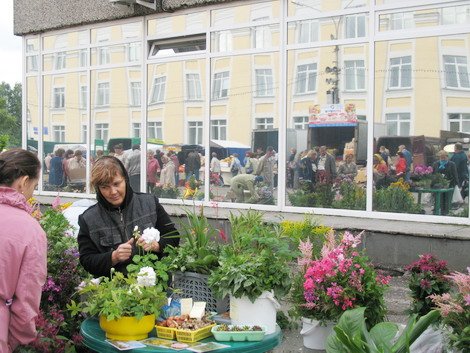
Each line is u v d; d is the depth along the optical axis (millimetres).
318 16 7820
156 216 4141
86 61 10414
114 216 4031
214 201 8812
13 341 3084
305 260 4426
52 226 4809
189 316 3445
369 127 7438
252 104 8438
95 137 10344
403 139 7207
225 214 8211
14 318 3031
